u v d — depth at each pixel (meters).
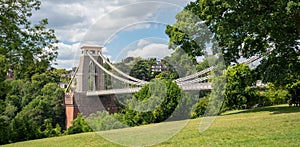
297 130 8.96
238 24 11.95
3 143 12.86
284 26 12.59
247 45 14.07
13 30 13.70
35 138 13.49
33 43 14.81
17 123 13.49
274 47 14.77
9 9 14.28
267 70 13.84
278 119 11.54
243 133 9.01
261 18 11.62
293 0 10.06
